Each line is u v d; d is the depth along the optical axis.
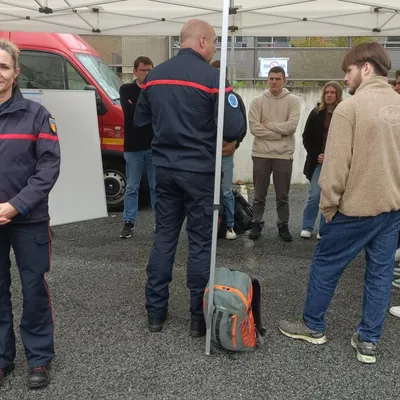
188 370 2.54
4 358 2.43
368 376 2.50
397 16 4.87
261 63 8.19
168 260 2.88
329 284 2.71
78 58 5.87
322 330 2.84
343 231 2.54
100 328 3.00
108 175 6.02
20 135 2.15
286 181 4.78
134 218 4.98
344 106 2.40
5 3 4.24
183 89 2.63
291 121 4.62
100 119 5.82
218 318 2.58
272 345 2.80
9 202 2.08
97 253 4.50
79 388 2.38
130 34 5.32
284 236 4.89
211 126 2.70
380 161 2.36
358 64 2.50
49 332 2.42
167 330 2.98
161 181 2.77
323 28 5.28
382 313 2.60
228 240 4.92
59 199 4.35
